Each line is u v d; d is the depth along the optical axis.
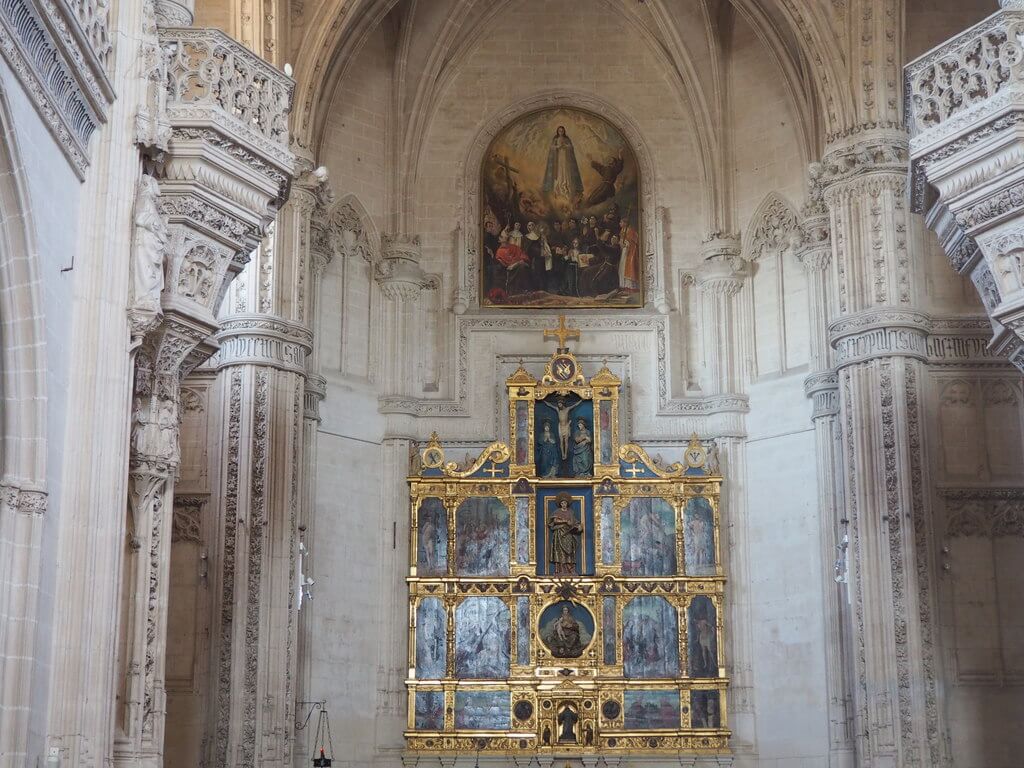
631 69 37.56
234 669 27.69
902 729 26.66
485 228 36.97
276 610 28.41
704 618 34.19
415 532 34.62
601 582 34.41
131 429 17.91
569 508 35.09
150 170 17.41
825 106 29.88
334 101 35.44
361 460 34.62
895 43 29.47
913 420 28.08
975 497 28.62
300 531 29.91
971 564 28.34
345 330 34.94
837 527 32.34
